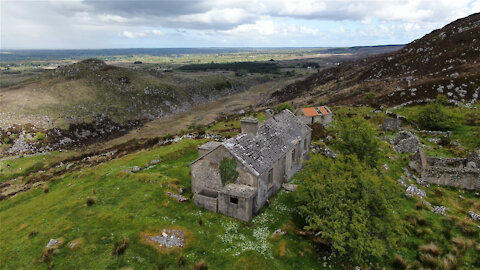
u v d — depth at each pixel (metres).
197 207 25.75
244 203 23.12
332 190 19.14
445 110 48.53
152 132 107.81
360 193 18.84
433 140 42.97
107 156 52.41
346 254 18.81
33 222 24.86
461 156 35.84
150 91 148.62
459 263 17.19
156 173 33.91
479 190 27.84
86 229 22.19
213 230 22.05
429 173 29.78
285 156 30.36
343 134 30.28
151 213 24.61
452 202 25.95
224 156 25.09
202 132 59.59
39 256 19.50
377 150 29.14
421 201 24.62
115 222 23.06
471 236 19.62
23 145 82.25
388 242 17.58
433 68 91.12
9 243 21.77
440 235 20.06
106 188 30.33
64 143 90.69
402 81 89.56
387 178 20.64
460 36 100.38
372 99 76.50
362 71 139.38
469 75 68.69
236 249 19.73
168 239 20.42
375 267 17.72
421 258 18.03
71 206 26.67
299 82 193.75
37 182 46.28
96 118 110.38
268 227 22.56
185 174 34.00
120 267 17.97
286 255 18.92
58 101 112.25
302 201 23.09
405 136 41.34
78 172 38.72
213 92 188.12
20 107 101.00
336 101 91.94
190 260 18.58
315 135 47.00
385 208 18.08
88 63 154.25
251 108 138.50
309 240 20.56
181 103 154.75
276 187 28.73
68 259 18.86
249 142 27.06
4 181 60.97
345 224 17.00
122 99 132.38
